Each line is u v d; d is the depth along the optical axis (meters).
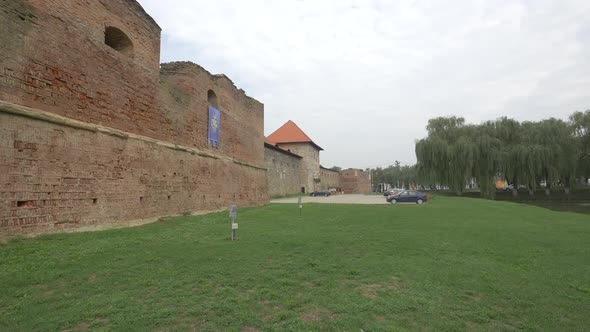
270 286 5.80
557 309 5.10
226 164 22.62
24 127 9.14
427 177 45.22
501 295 5.64
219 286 5.78
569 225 15.20
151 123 14.91
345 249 8.94
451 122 48.59
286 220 15.68
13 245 7.86
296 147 67.00
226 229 12.31
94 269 6.49
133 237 9.95
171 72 18.62
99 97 11.98
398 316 4.69
